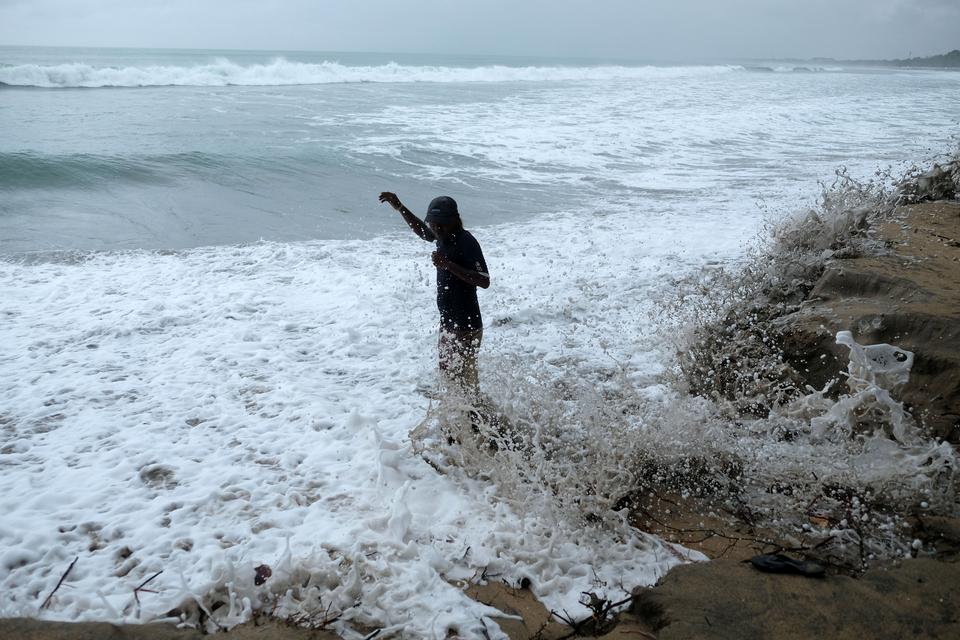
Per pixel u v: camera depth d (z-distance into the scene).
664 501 4.25
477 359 5.18
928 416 4.54
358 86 39.41
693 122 26.52
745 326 5.92
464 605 3.30
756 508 4.14
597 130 23.05
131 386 5.80
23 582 3.49
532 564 3.64
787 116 29.84
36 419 5.20
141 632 3.10
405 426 5.21
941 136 23.88
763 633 3.00
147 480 4.44
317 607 3.28
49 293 7.95
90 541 3.82
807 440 4.73
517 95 36.88
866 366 4.62
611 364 6.43
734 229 11.29
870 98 42.25
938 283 5.81
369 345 6.84
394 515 3.88
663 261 9.57
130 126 19.36
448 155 17.53
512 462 4.23
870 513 3.99
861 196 8.30
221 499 4.23
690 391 5.54
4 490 4.26
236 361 6.36
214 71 36.72
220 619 3.22
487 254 9.87
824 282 6.17
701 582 3.37
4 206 11.48
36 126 18.61
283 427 5.17
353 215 12.18
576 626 3.23
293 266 9.23
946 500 4.00
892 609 3.14
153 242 10.19
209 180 13.75
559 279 8.81
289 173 14.63
